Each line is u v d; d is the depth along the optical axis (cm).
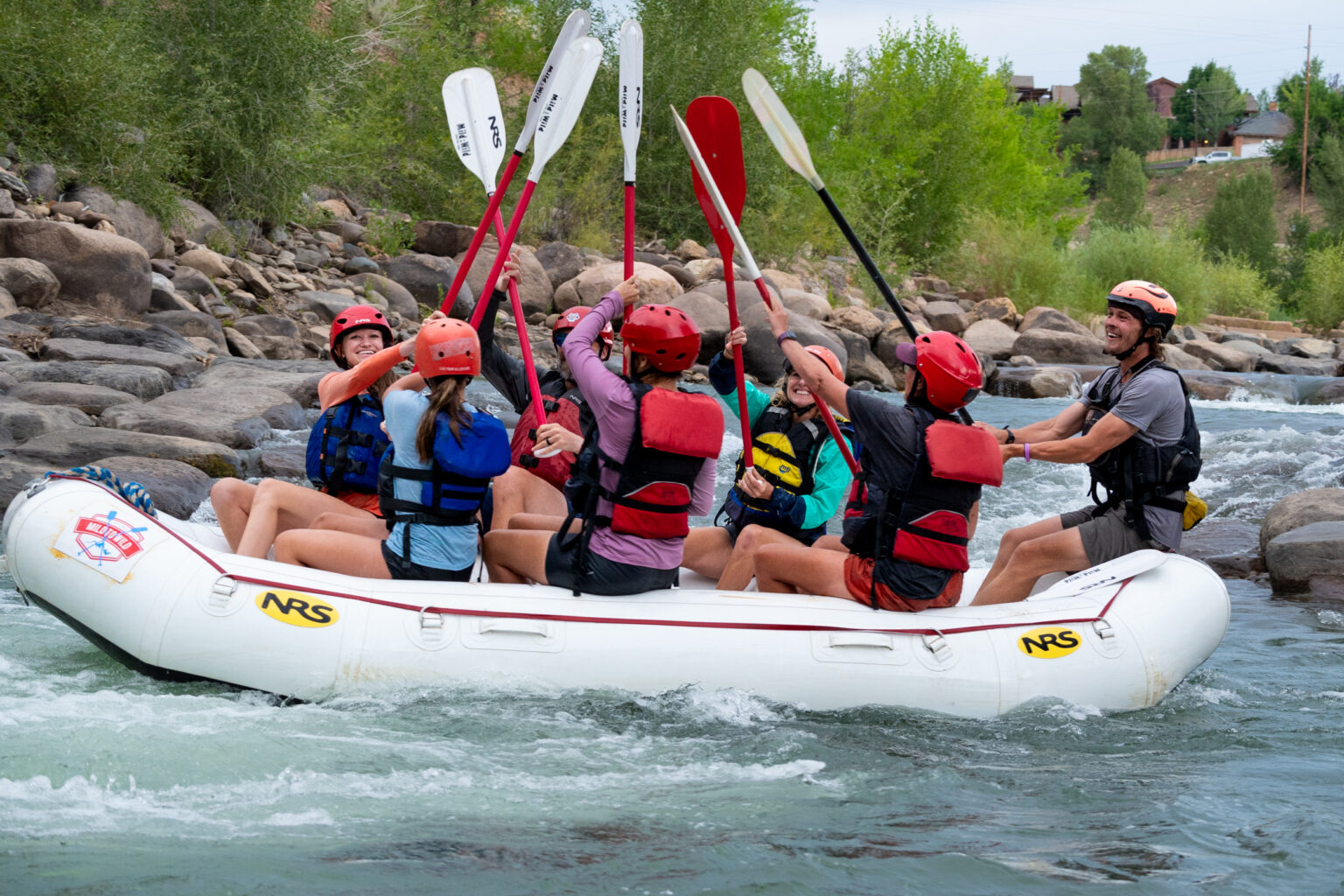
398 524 870
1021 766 764
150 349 2467
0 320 2434
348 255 3938
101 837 593
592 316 862
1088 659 890
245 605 823
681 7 5112
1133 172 15375
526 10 5388
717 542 1030
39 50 3075
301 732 755
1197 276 6806
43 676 867
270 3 3612
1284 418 3108
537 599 854
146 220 3177
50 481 879
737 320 973
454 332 836
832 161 5891
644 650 845
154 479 1566
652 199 5212
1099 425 934
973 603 1006
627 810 659
